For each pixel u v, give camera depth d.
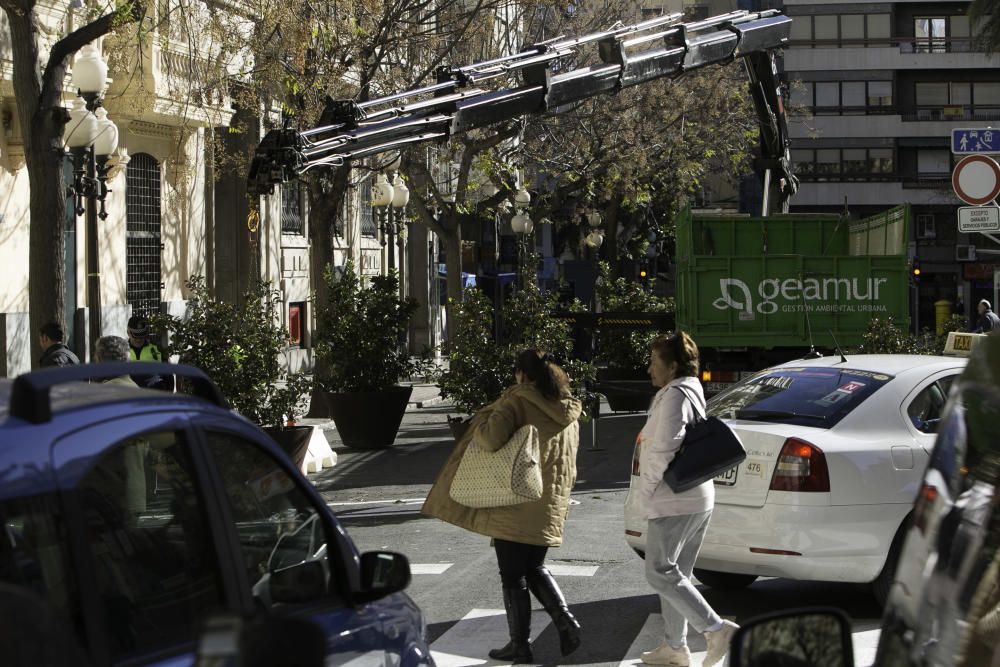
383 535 11.47
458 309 16.22
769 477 7.73
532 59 14.55
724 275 18.47
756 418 8.24
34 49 12.48
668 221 45.62
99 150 15.41
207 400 3.63
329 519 3.95
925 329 19.84
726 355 18.72
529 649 7.19
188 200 26.42
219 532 3.26
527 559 7.20
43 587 2.60
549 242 58.47
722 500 7.89
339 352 18.36
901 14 67.44
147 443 3.12
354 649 3.71
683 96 34.94
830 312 18.30
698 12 67.75
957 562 2.52
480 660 7.30
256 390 13.65
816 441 7.73
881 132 67.56
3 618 2.09
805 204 68.06
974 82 67.31
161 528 3.13
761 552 7.69
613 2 31.34
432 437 20.20
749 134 30.66
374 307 18.39
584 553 10.43
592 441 18.64
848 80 67.62
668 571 6.95
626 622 8.17
